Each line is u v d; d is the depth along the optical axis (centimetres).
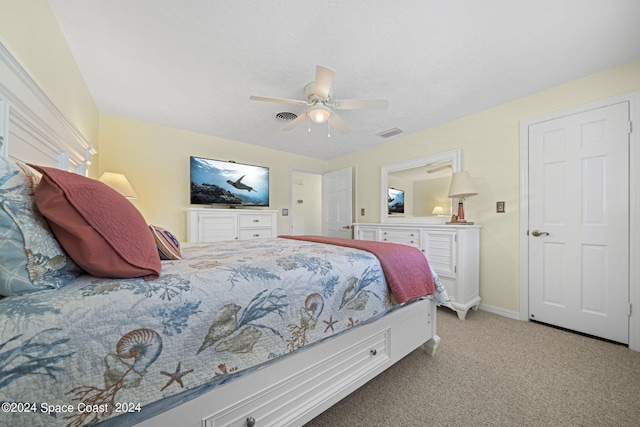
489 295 252
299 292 94
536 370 149
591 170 195
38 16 124
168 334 65
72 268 72
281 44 161
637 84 177
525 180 229
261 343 82
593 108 194
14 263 59
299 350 94
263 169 384
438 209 298
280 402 89
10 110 101
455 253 242
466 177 248
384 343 130
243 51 168
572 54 171
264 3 130
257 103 245
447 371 148
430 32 150
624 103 181
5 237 59
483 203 258
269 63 180
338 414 115
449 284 246
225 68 187
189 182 327
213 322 72
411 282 136
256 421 83
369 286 120
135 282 70
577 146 201
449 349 174
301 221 577
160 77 199
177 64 182
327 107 206
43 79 130
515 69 188
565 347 176
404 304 144
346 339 111
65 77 159
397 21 142
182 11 135
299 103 200
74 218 70
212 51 168
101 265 70
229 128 315
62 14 138
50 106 131
